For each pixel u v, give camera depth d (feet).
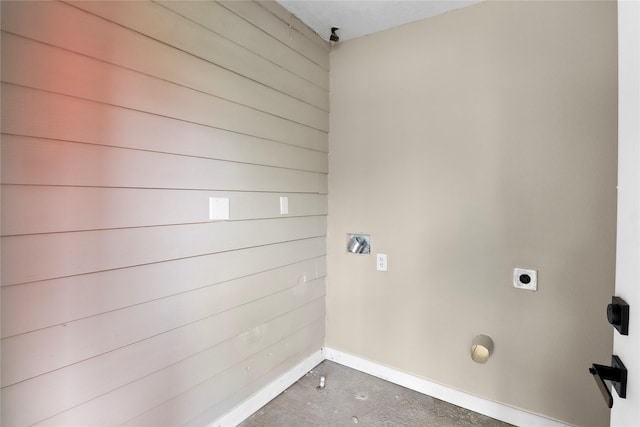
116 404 3.93
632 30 2.37
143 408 4.22
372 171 7.12
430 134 6.40
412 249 6.64
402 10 6.23
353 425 5.61
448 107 6.19
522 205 5.52
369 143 7.14
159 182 4.28
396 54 6.80
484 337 5.84
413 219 6.62
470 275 6.02
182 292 4.64
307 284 7.20
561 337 5.25
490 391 5.87
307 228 7.11
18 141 3.08
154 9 4.14
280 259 6.39
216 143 5.01
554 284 5.28
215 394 5.19
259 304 5.95
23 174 3.12
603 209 4.90
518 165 5.54
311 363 7.42
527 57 5.44
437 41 6.31
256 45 5.66
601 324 4.95
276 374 6.44
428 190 6.43
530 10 5.41
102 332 3.77
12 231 3.07
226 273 5.28
